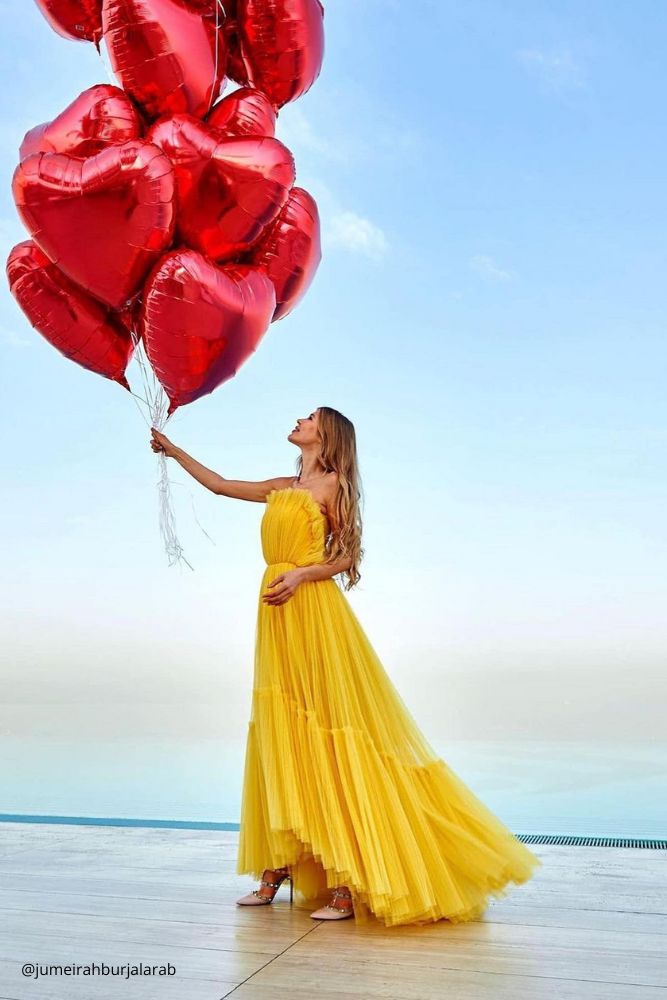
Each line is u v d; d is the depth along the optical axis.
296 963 2.05
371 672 2.63
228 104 2.62
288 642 2.59
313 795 2.44
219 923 2.36
